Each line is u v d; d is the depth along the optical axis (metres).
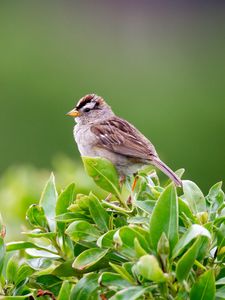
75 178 7.30
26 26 17.86
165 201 3.89
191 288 3.83
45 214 4.59
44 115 16.81
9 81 17.02
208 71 18.64
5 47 17.44
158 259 3.82
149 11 19.36
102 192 7.22
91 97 8.30
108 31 18.69
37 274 4.40
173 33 19.36
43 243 4.68
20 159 16.42
